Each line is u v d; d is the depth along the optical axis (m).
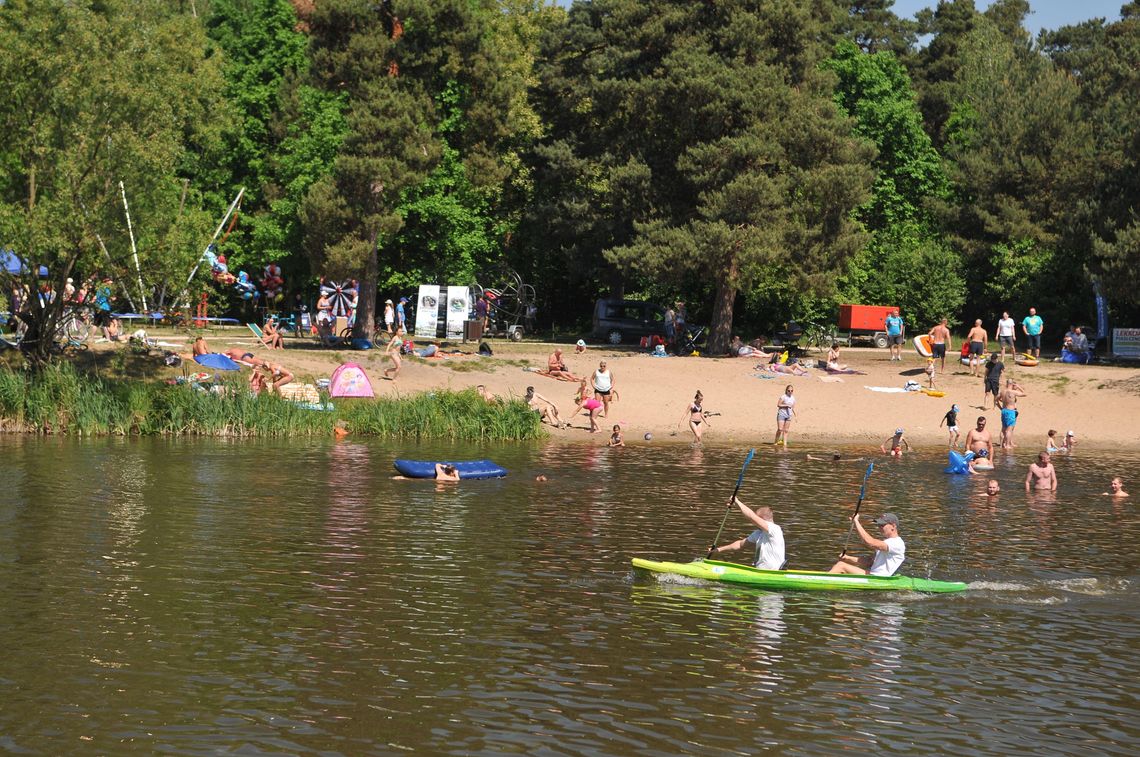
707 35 52.81
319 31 49.25
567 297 70.81
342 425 38.44
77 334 43.00
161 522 21.86
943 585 18.11
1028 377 47.00
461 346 52.88
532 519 23.19
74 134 37.47
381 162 46.28
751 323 62.62
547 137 63.53
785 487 28.28
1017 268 60.22
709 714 12.38
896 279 61.72
